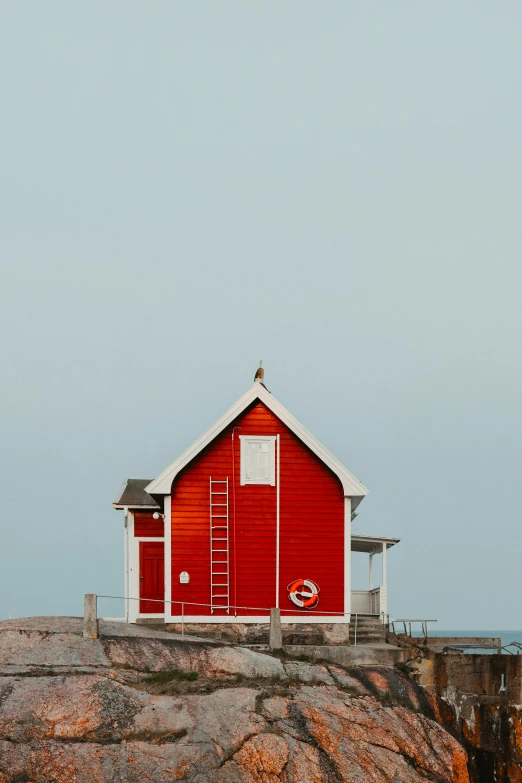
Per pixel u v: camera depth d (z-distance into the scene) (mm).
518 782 32094
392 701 30562
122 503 40594
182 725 26578
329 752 27391
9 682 27234
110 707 26641
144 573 40438
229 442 36406
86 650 29125
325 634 35531
